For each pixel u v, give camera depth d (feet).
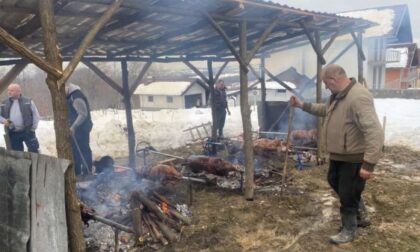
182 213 16.60
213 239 14.33
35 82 89.81
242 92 18.08
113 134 34.35
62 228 9.69
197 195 19.36
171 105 124.98
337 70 12.59
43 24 10.04
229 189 19.92
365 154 11.95
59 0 11.60
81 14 14.69
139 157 28.68
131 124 27.25
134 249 13.60
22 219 10.75
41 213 10.16
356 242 13.64
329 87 12.93
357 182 12.97
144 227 14.58
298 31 24.63
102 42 21.98
